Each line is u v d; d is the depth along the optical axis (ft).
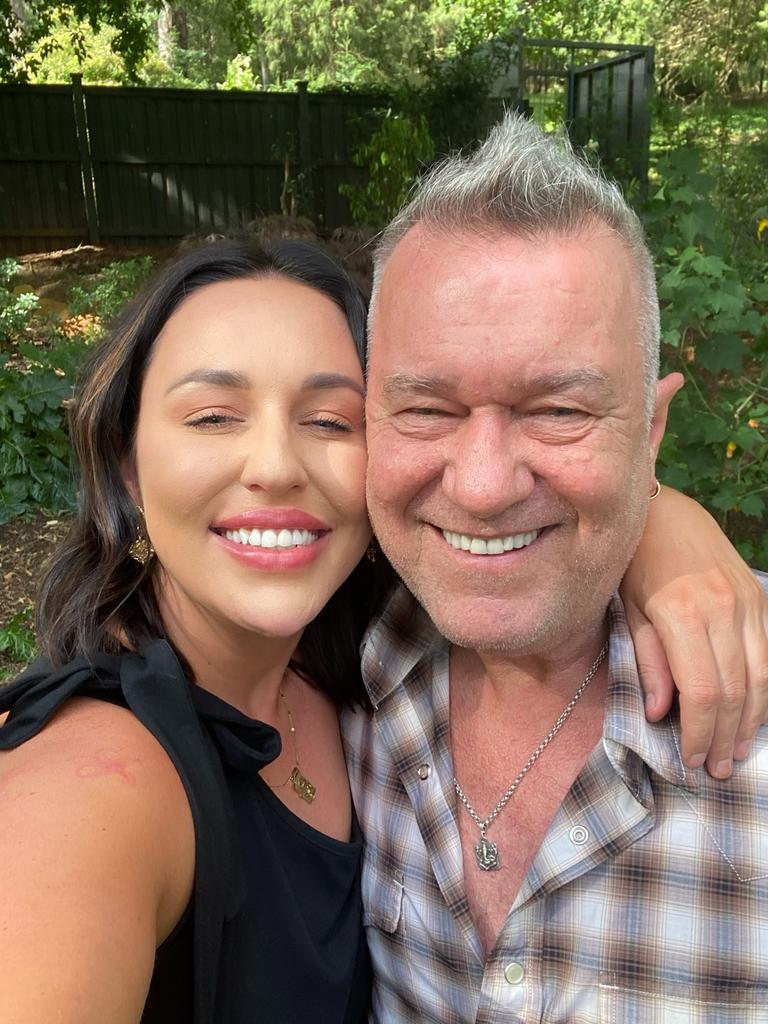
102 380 1.59
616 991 1.49
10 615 4.91
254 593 1.51
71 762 1.21
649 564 1.67
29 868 1.05
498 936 1.55
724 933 1.47
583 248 1.37
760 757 1.53
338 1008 1.61
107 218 14.87
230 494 1.48
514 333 1.34
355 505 1.58
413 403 1.42
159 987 1.30
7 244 14.61
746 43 10.06
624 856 1.52
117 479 1.64
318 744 1.85
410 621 1.84
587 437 1.39
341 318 1.60
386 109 14.43
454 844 1.66
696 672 1.48
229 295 1.54
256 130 14.84
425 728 1.77
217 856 1.27
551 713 1.69
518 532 1.44
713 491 3.72
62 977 0.96
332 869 1.65
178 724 1.32
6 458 6.02
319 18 28.27
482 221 1.37
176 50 29.37
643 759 1.52
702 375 4.00
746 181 7.84
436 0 27.32
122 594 1.61
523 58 12.86
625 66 11.94
